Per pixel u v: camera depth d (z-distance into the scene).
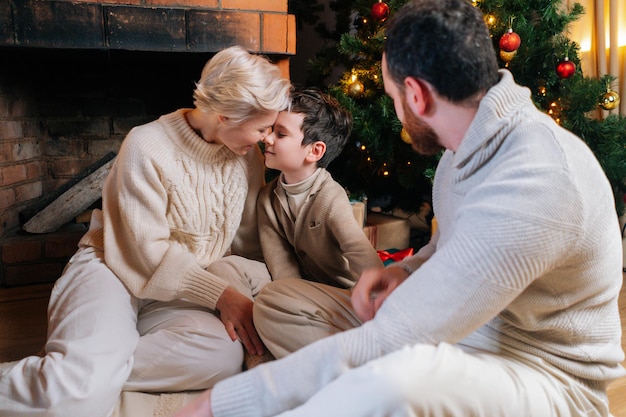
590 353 0.82
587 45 2.33
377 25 2.15
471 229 0.70
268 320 1.10
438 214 0.94
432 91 0.78
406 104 0.82
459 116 0.79
